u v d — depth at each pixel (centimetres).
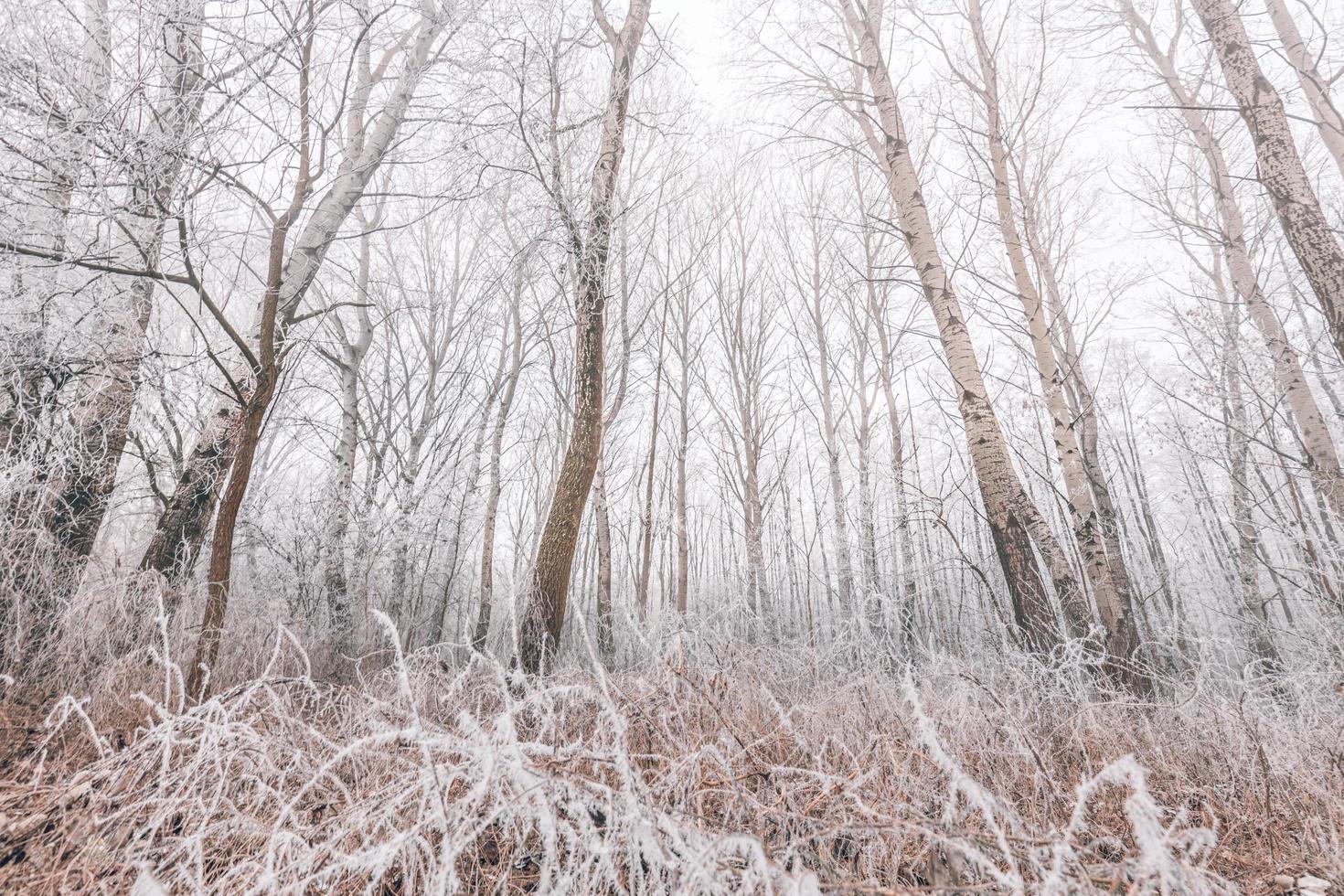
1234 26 413
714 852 137
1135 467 1180
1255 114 395
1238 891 143
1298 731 255
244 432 343
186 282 349
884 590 907
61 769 215
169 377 485
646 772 200
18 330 376
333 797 194
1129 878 143
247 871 165
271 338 359
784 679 359
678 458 1124
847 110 681
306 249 558
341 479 772
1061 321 818
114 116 341
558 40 533
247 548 655
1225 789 226
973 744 246
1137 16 817
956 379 510
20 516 368
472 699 281
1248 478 812
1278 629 476
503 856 178
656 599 1505
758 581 1134
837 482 1198
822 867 159
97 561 415
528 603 442
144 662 332
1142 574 1026
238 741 200
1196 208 912
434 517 827
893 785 203
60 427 407
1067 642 360
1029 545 447
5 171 360
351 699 278
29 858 160
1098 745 254
